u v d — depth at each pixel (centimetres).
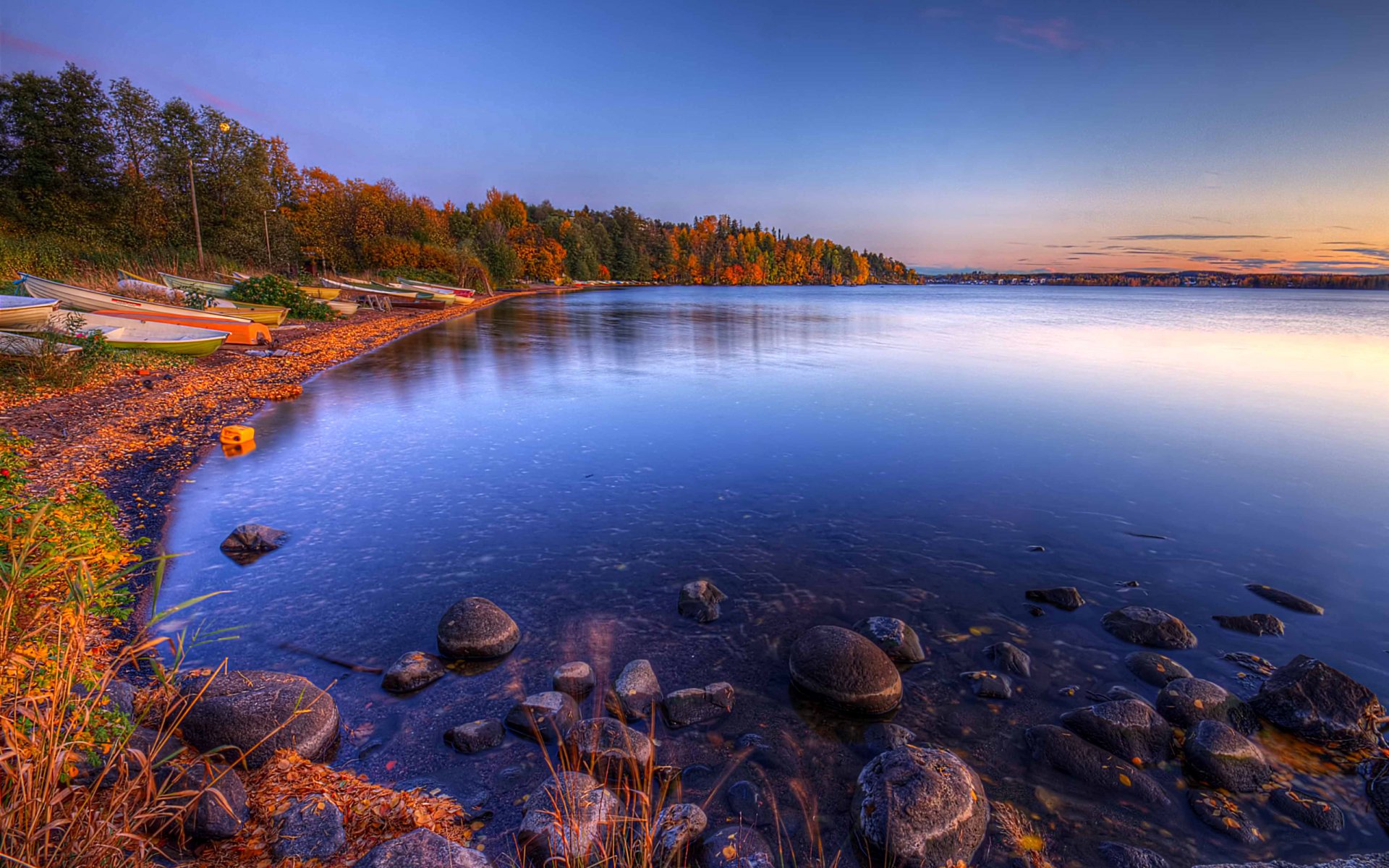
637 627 580
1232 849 354
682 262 16550
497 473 1025
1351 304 8500
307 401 1544
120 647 499
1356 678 517
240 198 4134
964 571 703
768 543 771
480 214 11412
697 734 439
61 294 1916
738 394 1717
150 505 829
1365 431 1332
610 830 335
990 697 484
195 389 1509
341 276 4925
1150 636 561
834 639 491
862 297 11231
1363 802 385
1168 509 891
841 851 347
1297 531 818
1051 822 369
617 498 920
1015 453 1166
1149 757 416
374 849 305
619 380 1941
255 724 383
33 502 642
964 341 3247
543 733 427
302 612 595
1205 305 8238
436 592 639
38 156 3662
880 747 427
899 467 1079
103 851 229
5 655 278
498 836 346
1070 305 8188
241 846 311
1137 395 1734
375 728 438
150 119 4028
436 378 1920
